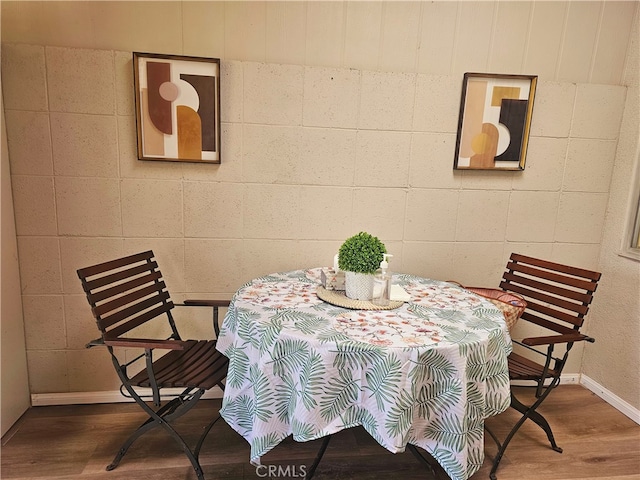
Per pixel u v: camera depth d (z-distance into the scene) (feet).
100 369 7.00
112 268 5.32
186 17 6.36
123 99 6.32
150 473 5.46
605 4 6.95
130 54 6.20
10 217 6.28
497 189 7.30
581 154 7.32
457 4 6.76
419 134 6.98
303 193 6.98
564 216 7.53
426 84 6.82
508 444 6.24
